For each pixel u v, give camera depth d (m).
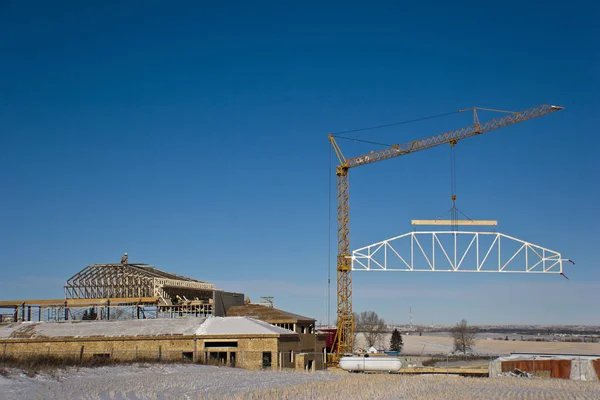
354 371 75.75
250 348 76.00
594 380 63.41
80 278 116.31
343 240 148.00
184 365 67.44
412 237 117.69
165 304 104.94
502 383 58.22
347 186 151.12
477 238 116.31
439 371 76.75
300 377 61.53
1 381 47.03
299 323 97.44
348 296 142.75
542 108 136.75
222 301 105.25
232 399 44.41
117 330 82.44
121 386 49.44
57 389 46.38
